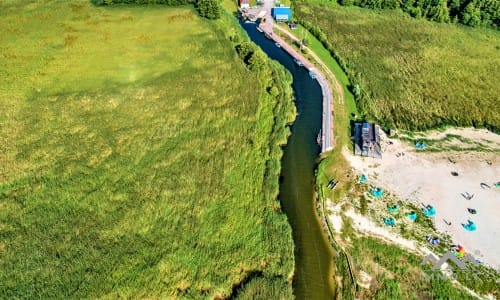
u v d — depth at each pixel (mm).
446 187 60250
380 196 58500
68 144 65125
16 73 84438
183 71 87000
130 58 91562
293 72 90938
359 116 76188
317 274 48844
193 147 65688
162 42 98938
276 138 69125
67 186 57375
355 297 46156
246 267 48406
